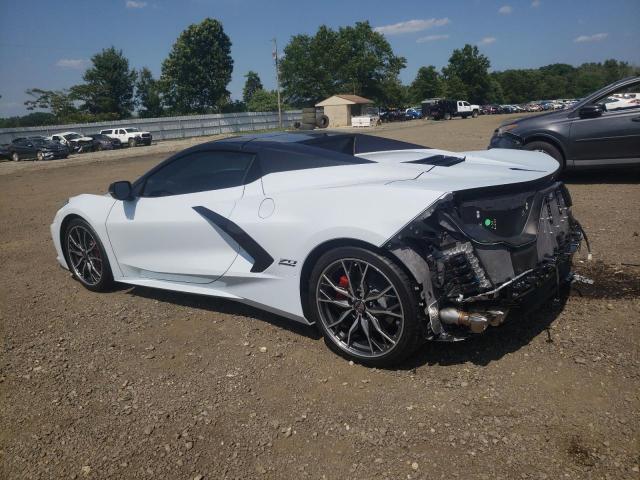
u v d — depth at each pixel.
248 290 3.40
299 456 2.24
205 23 70.25
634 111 6.71
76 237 4.51
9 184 14.84
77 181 14.24
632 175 7.82
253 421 2.49
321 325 3.04
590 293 3.63
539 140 7.34
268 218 3.17
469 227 2.62
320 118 49.06
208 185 3.66
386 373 2.83
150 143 39.00
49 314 4.00
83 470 2.23
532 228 2.90
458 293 2.57
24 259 5.73
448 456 2.16
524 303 2.71
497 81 117.88
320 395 2.67
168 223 3.73
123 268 4.17
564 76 139.50
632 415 2.31
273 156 3.39
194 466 2.22
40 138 28.52
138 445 2.38
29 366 3.17
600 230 5.14
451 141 17.83
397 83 76.94
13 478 2.22
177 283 3.84
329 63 73.00
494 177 2.87
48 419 2.62
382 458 2.18
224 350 3.22
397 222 2.59
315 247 2.93
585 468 2.03
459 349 3.01
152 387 2.85
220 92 72.19
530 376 2.68
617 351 2.84
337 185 3.00
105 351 3.31
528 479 2.00
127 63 71.50
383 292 2.72
